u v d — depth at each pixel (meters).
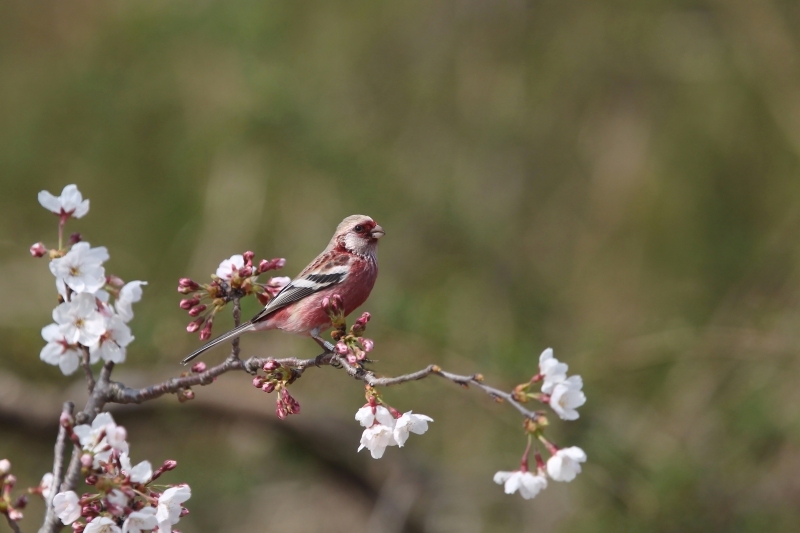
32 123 15.19
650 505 12.45
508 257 15.55
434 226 15.28
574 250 16.03
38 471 13.18
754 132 16.28
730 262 15.85
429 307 13.51
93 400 5.55
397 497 12.56
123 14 15.39
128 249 14.45
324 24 15.91
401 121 16.02
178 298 13.36
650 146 16.45
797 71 15.44
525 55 16.67
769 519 12.39
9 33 15.66
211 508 13.59
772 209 16.02
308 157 14.38
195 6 15.05
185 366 12.73
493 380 12.87
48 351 5.45
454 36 16.53
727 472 12.93
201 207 14.20
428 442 13.45
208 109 14.69
